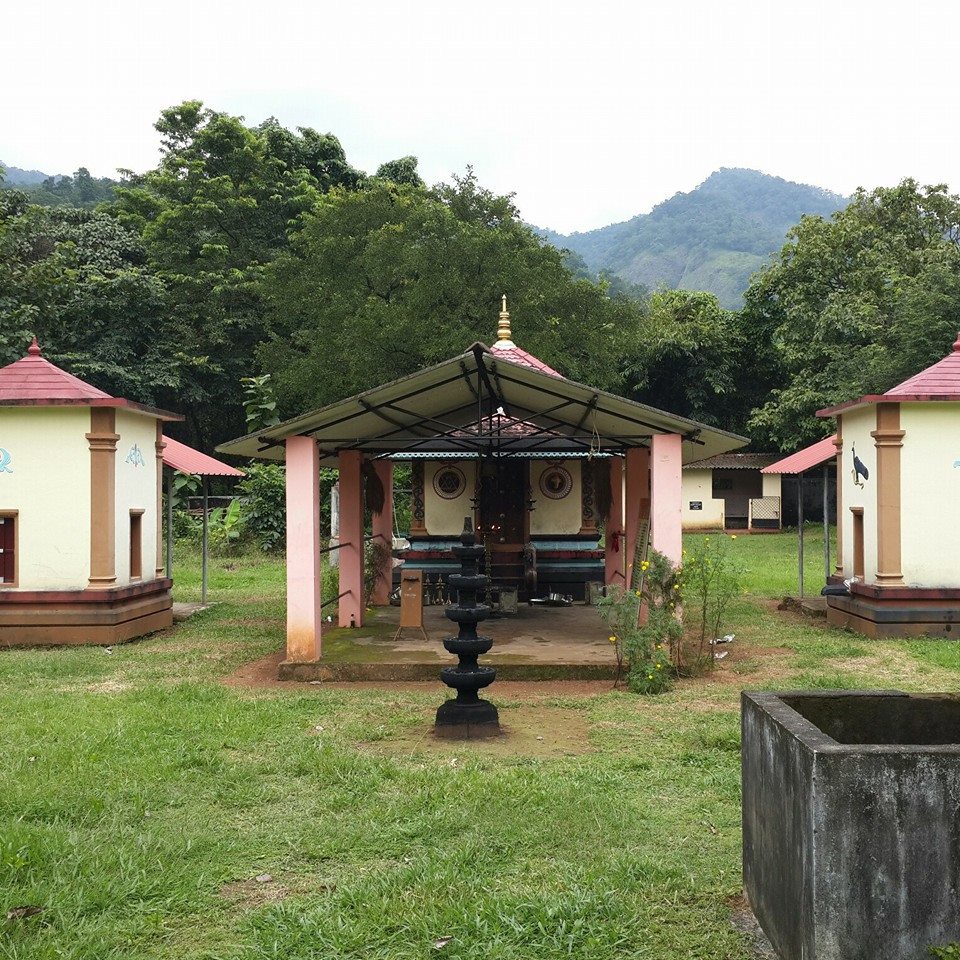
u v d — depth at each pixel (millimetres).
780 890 3812
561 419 12258
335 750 7023
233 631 13641
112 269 34625
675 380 40000
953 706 4492
